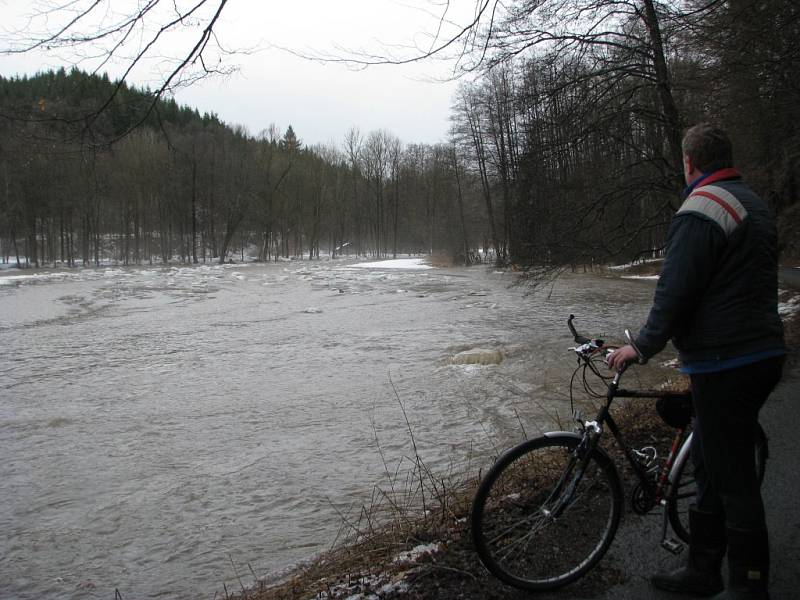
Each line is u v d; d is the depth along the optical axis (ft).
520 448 9.61
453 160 190.19
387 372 40.27
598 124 32.78
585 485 9.88
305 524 19.15
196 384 38.22
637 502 10.37
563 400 31.42
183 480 23.17
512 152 36.09
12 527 19.67
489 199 144.77
